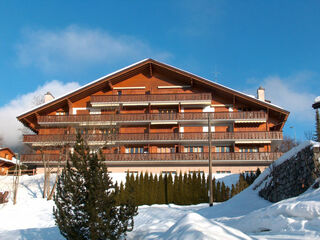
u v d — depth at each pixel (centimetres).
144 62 3738
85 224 941
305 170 1276
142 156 3544
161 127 3781
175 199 2662
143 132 3788
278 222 866
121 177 3142
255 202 1653
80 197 970
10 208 2256
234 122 3647
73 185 976
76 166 995
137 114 3712
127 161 3541
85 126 3641
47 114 3903
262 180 1820
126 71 3741
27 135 3612
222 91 3681
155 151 3712
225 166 3544
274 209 942
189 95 3703
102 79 3728
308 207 823
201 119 3641
